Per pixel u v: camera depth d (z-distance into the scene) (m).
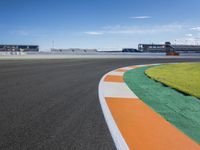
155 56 41.03
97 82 9.55
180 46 61.03
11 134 3.81
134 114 5.13
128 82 9.95
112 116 4.92
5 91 7.22
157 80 10.52
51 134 3.86
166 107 5.90
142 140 3.70
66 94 7.04
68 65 17.92
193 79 11.42
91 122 4.51
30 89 7.66
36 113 5.00
